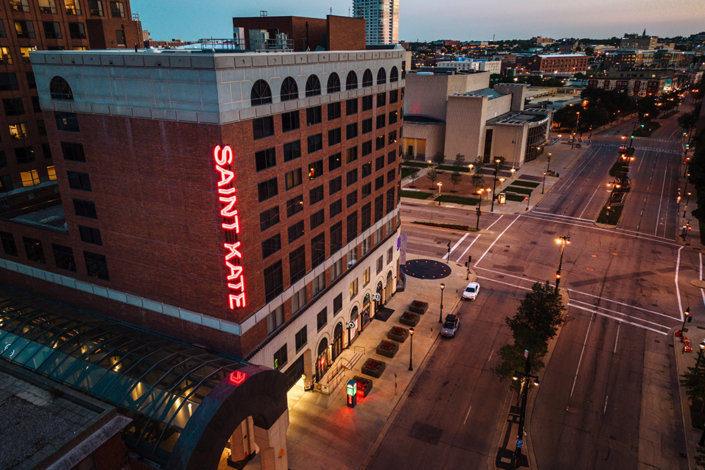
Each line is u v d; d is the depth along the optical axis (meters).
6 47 53.31
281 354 38.03
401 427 38.09
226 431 26.88
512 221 89.12
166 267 34.00
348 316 49.16
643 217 90.94
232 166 29.64
